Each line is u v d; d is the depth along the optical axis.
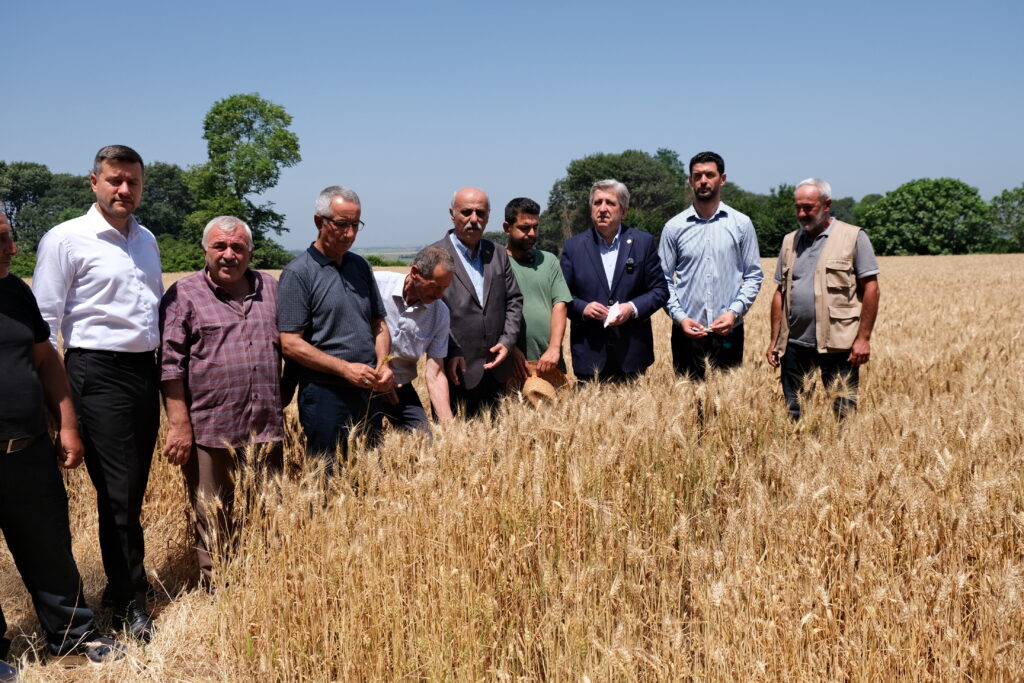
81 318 3.67
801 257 5.78
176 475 5.11
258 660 3.21
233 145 60.22
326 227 4.04
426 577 3.21
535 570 3.33
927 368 6.40
